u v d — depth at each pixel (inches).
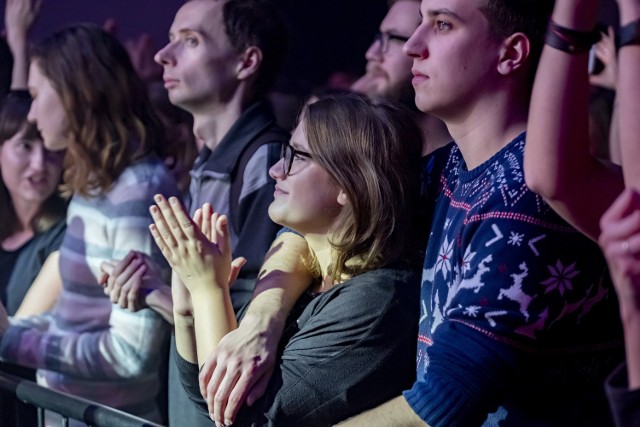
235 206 112.7
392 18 111.9
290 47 129.9
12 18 153.3
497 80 69.9
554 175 60.0
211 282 85.4
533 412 67.1
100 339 121.9
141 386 121.2
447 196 76.7
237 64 120.0
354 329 78.3
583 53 58.6
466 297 66.0
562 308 64.5
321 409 77.4
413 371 79.8
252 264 107.2
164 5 146.3
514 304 64.2
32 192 144.9
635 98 54.2
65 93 127.2
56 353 125.6
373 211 79.8
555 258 64.2
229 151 115.6
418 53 71.8
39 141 143.9
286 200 83.4
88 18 151.0
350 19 129.5
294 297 85.0
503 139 70.3
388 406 71.0
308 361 78.3
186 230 85.7
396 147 81.1
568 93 59.0
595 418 66.4
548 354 65.8
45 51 130.4
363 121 81.2
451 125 72.9
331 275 82.9
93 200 124.5
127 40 149.6
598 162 63.7
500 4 68.6
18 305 147.1
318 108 83.0
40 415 104.2
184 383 88.8
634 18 54.4
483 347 64.5
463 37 69.6
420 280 81.3
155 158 125.7
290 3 130.6
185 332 88.6
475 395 64.4
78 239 126.0
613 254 51.0
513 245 64.4
